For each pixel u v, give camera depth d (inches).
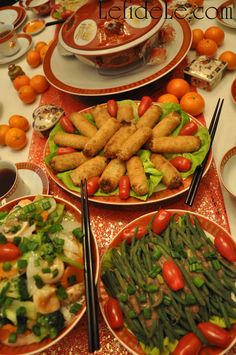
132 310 21.4
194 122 30.3
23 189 29.9
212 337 19.7
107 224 28.1
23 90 37.8
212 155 29.1
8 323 21.7
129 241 24.6
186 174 27.2
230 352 21.3
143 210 28.0
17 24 48.9
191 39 34.9
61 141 31.1
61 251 23.1
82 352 22.8
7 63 44.8
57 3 49.7
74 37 32.3
